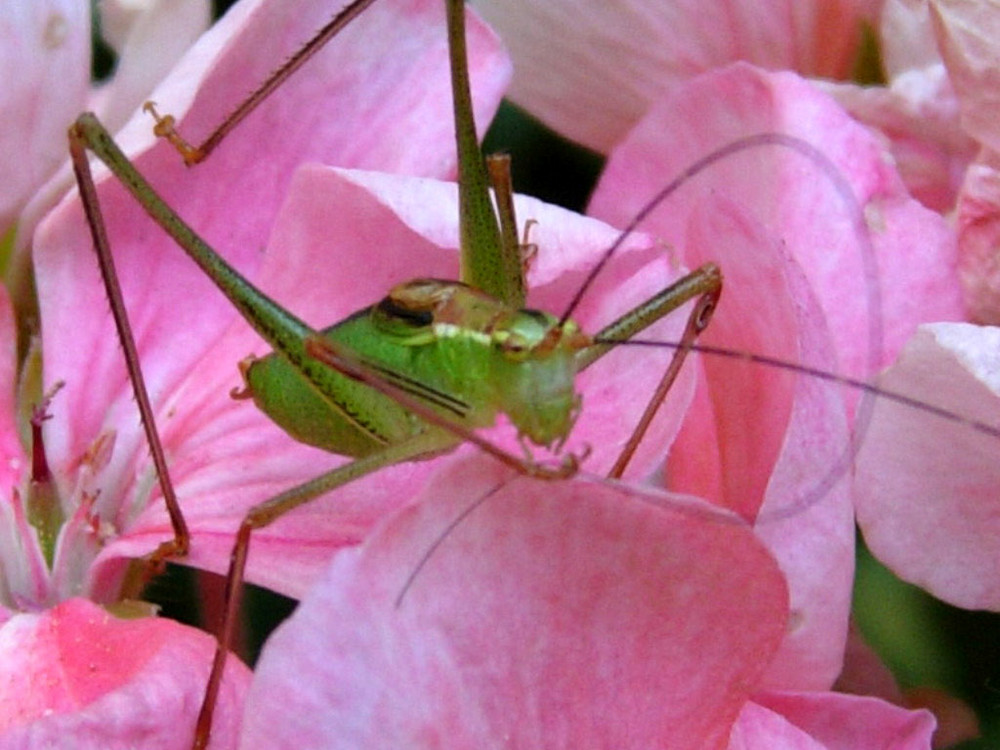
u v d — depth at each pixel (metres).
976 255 0.10
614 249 0.10
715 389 0.10
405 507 0.08
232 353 0.11
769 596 0.08
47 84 0.10
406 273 0.11
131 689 0.09
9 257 0.11
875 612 0.10
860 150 0.10
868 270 0.10
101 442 0.11
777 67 0.11
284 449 0.11
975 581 0.10
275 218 0.11
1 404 0.11
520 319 0.10
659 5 0.11
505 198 0.10
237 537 0.10
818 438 0.09
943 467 0.10
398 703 0.08
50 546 0.11
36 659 0.09
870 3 0.11
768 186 0.10
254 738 0.08
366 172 0.10
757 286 0.09
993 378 0.09
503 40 0.11
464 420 0.10
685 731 0.09
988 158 0.10
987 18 0.10
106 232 0.10
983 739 0.10
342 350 0.10
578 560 0.08
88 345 0.11
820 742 0.09
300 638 0.08
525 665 0.08
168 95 0.10
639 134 0.11
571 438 0.10
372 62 0.11
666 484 0.10
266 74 0.10
